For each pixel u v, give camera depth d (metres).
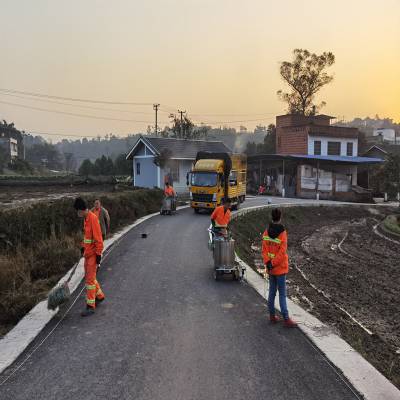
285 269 7.12
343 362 5.73
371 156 63.47
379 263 17.66
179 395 4.86
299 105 67.69
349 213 36.12
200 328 7.00
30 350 6.03
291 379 5.29
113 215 18.42
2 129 108.94
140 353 5.97
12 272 8.96
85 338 6.48
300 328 7.02
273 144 80.19
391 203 43.34
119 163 62.59
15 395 4.84
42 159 148.38
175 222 21.06
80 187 47.53
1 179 55.06
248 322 7.34
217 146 42.91
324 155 50.75
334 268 16.33
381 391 4.98
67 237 12.34
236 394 4.91
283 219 29.34
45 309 7.61
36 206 12.36
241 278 10.38
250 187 50.44
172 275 10.57
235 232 20.00
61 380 5.19
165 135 67.94
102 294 8.27
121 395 4.85
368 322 9.84
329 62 64.81
